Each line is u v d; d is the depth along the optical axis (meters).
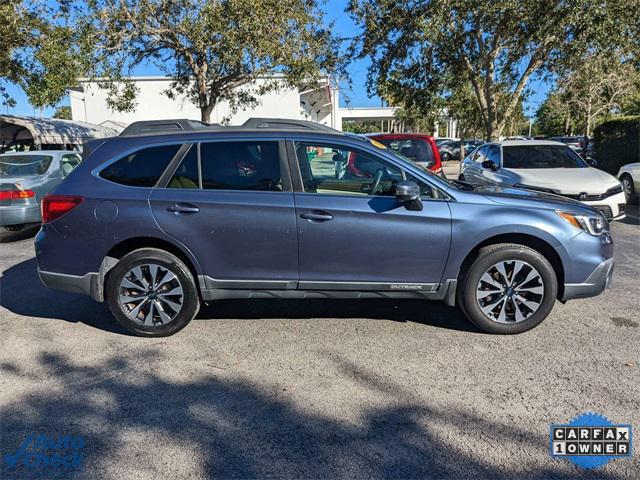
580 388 3.49
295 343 4.29
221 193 4.24
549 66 17.19
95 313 5.07
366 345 4.23
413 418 3.15
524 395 3.40
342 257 4.23
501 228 4.19
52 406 3.32
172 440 2.95
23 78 15.98
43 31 14.52
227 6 13.05
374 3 16.20
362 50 16.94
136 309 4.38
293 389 3.52
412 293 4.34
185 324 4.41
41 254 4.39
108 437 2.98
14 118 20.22
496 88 18.84
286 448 2.86
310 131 4.43
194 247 4.23
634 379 3.61
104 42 13.54
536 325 4.38
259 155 4.30
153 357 4.05
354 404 3.32
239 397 3.42
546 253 4.41
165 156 4.34
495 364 3.86
